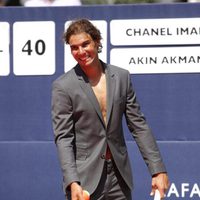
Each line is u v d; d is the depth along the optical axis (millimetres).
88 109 12141
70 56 16375
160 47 16141
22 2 23828
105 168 12266
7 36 16516
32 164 16547
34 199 16547
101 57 16297
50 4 23312
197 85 16125
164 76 16203
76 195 11617
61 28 16375
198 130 16172
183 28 16031
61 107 12188
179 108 16203
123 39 16203
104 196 12297
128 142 16219
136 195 16219
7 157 16609
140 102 16297
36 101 16531
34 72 16500
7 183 16609
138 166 16172
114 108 12219
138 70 16250
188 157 16172
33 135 16547
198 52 16062
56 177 16484
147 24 16141
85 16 16297
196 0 23594
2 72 16562
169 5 16047
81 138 12266
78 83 12188
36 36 16469
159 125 16266
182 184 16172
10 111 16578
